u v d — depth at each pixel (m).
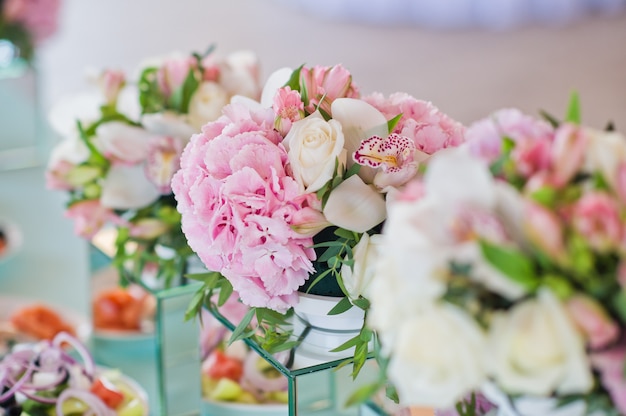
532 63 5.09
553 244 0.94
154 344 1.69
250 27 5.62
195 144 1.22
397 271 0.97
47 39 2.47
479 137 1.03
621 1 5.81
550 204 0.95
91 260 1.69
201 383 1.49
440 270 0.95
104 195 1.55
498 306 0.95
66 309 1.81
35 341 1.70
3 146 2.46
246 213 1.20
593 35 5.50
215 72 1.55
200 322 1.41
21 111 2.47
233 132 1.21
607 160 0.96
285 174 1.20
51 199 2.28
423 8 5.83
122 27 5.38
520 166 0.98
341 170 1.20
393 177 1.18
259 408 1.46
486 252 0.92
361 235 1.22
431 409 1.28
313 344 1.29
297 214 1.19
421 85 4.80
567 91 4.69
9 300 1.84
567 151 0.96
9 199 2.26
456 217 0.95
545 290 0.93
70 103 1.69
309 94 1.24
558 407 1.00
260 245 1.20
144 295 1.71
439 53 5.29
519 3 5.73
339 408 1.28
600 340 0.94
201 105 1.52
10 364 1.43
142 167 1.54
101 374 1.54
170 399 1.52
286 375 1.25
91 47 4.96
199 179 1.21
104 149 1.54
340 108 1.21
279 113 1.21
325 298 1.26
